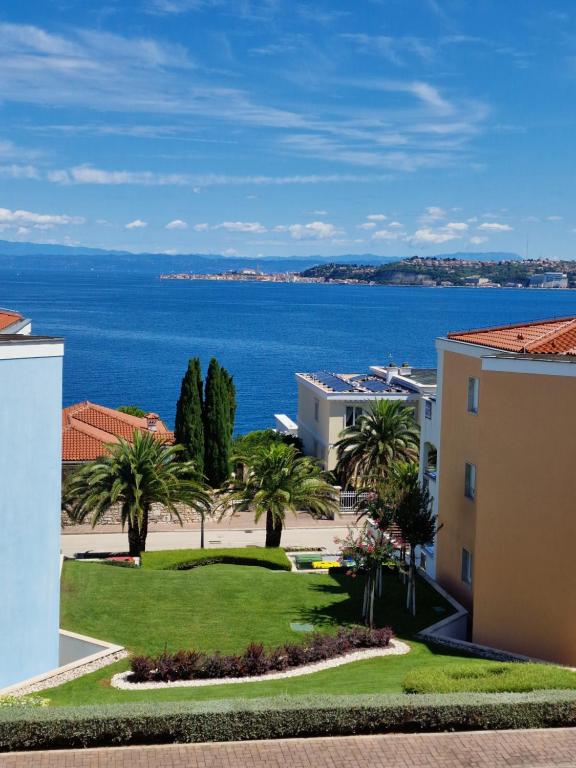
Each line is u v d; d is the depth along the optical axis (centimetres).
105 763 1642
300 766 1642
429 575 3781
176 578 3550
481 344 3300
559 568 2642
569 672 2177
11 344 2367
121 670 2581
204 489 4728
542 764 1666
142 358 17312
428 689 2027
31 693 2334
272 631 3053
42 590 2506
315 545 4953
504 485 2788
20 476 2423
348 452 5275
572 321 3309
